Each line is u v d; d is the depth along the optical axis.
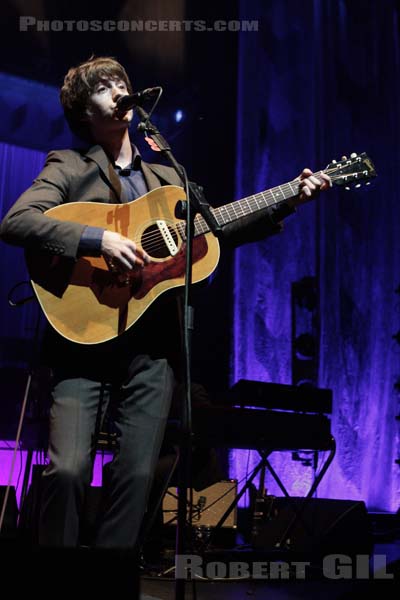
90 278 2.11
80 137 2.45
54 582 1.29
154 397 2.09
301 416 3.43
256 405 3.62
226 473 6.58
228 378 7.09
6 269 8.80
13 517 3.40
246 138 7.41
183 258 2.19
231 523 4.26
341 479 6.78
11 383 5.47
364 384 7.09
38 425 3.33
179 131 8.16
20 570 1.28
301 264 7.25
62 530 1.91
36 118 8.70
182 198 2.29
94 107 2.32
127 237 2.19
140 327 2.15
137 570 1.32
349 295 7.24
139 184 2.34
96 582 1.30
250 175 7.36
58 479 1.92
